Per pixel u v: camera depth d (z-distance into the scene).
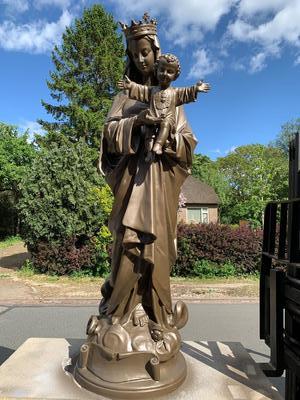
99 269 11.47
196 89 2.72
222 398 2.58
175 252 3.02
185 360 3.09
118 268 2.91
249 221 20.64
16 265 13.65
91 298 8.96
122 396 2.55
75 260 11.34
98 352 2.75
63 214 11.20
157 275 2.82
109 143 2.93
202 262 11.67
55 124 27.50
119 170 2.97
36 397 2.53
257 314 7.74
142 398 2.56
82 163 12.13
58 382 2.76
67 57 28.16
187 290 9.92
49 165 11.59
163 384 2.62
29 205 11.46
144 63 3.02
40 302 8.62
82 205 11.34
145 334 2.80
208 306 8.40
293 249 2.87
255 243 11.77
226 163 42.22
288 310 2.97
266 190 25.16
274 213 3.41
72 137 26.66
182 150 2.81
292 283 2.92
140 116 2.69
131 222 2.74
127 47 3.12
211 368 3.06
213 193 35.47
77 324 6.91
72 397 2.55
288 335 3.03
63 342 3.55
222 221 34.22
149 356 2.68
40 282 10.67
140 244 2.81
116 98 3.15
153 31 2.98
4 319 7.24
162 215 2.82
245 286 10.40
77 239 11.72
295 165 3.21
